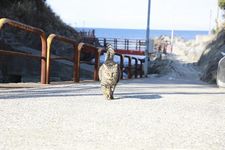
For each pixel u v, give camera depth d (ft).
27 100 32.96
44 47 48.26
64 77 103.91
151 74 153.07
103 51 68.90
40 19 152.15
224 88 60.90
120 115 28.14
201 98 40.55
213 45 188.85
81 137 21.54
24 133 21.86
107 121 25.89
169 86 60.85
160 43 244.83
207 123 26.66
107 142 20.76
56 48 130.52
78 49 58.18
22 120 25.04
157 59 190.08
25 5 149.89
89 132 22.72
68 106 30.99
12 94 36.19
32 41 128.57
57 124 24.39
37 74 100.32
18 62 96.78
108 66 35.50
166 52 239.50
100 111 29.40
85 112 28.73
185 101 37.19
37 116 26.43
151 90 48.26
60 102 32.89
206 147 20.51
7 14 133.28
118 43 196.44
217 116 29.50
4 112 27.25
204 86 66.39
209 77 90.43
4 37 110.22
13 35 120.57
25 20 142.72
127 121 26.16
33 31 44.98
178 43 283.79
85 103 33.01
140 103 34.35
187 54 246.68
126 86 55.01
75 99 35.24
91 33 205.67
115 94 41.11
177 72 147.74
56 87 46.09
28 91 39.70
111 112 29.19
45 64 48.67
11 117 25.75
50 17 164.45
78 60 58.39
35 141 20.38
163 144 20.79
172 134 23.06
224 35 180.04
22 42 124.98
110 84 35.42
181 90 51.29
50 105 31.04
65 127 23.70
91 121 25.70
